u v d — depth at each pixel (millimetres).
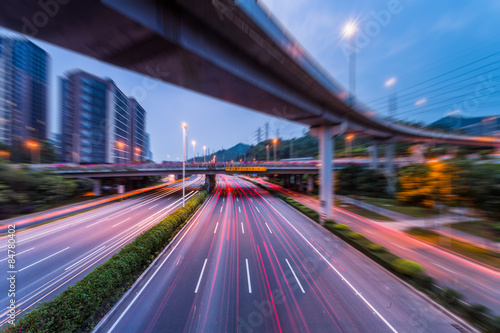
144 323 7480
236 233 17656
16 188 23812
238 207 29453
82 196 36812
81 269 11570
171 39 6191
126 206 30062
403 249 14516
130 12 5074
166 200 35375
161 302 8625
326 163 21516
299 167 43500
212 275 10766
